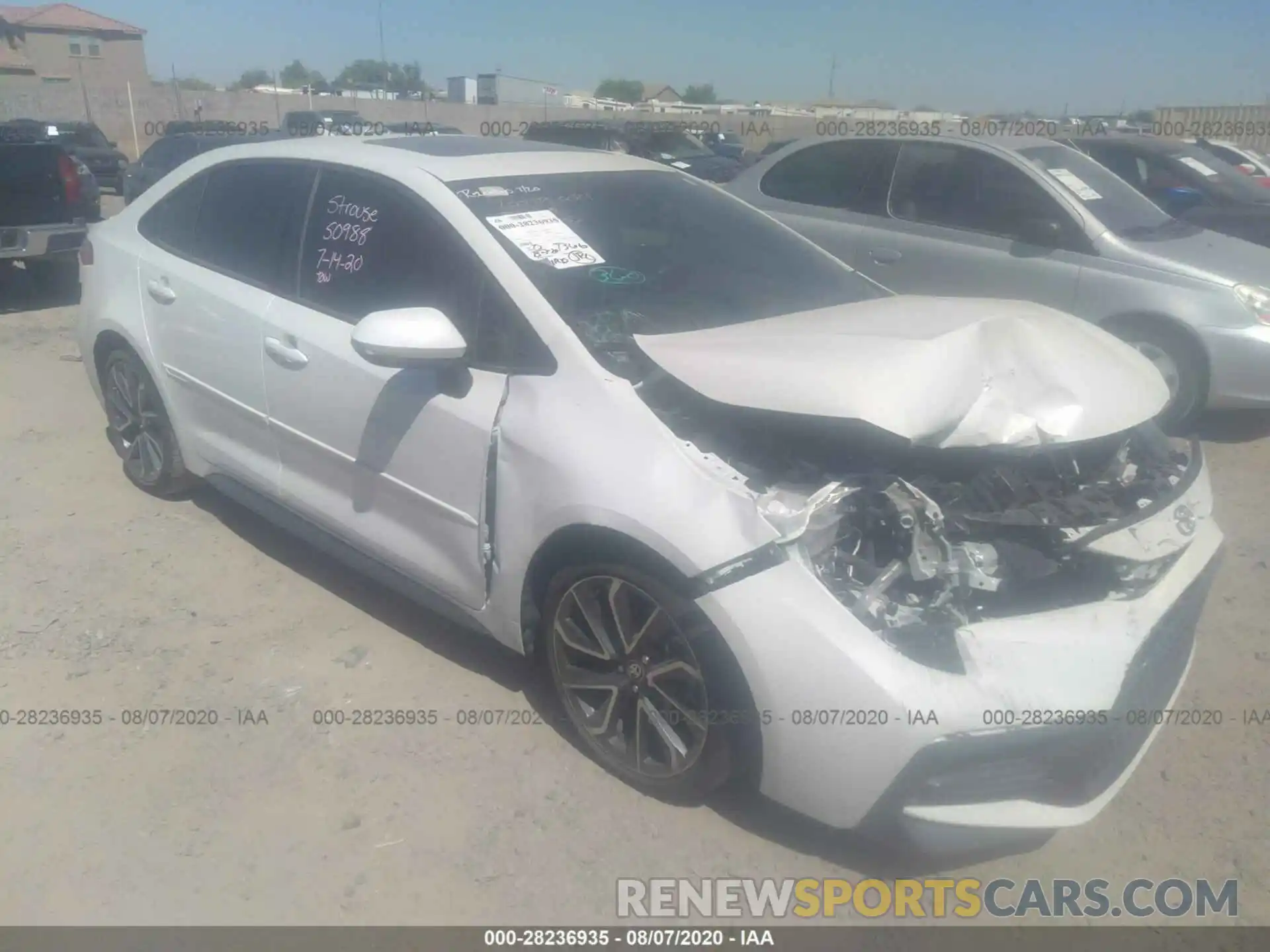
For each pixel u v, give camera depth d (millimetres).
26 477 5352
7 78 46281
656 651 2996
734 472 2832
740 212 4281
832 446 2943
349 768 3244
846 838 2996
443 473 3375
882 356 2916
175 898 2760
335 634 3963
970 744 2551
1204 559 3092
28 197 9344
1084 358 3137
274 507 4242
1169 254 6121
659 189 4121
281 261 4027
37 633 3928
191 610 4109
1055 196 6367
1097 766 2750
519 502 3137
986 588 2635
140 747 3320
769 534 2674
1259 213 8547
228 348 4156
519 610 3273
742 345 3117
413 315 3125
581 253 3549
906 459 2922
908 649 2605
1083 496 2926
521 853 2926
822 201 7367
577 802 3113
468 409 3277
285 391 3898
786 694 2646
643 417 2949
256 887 2805
